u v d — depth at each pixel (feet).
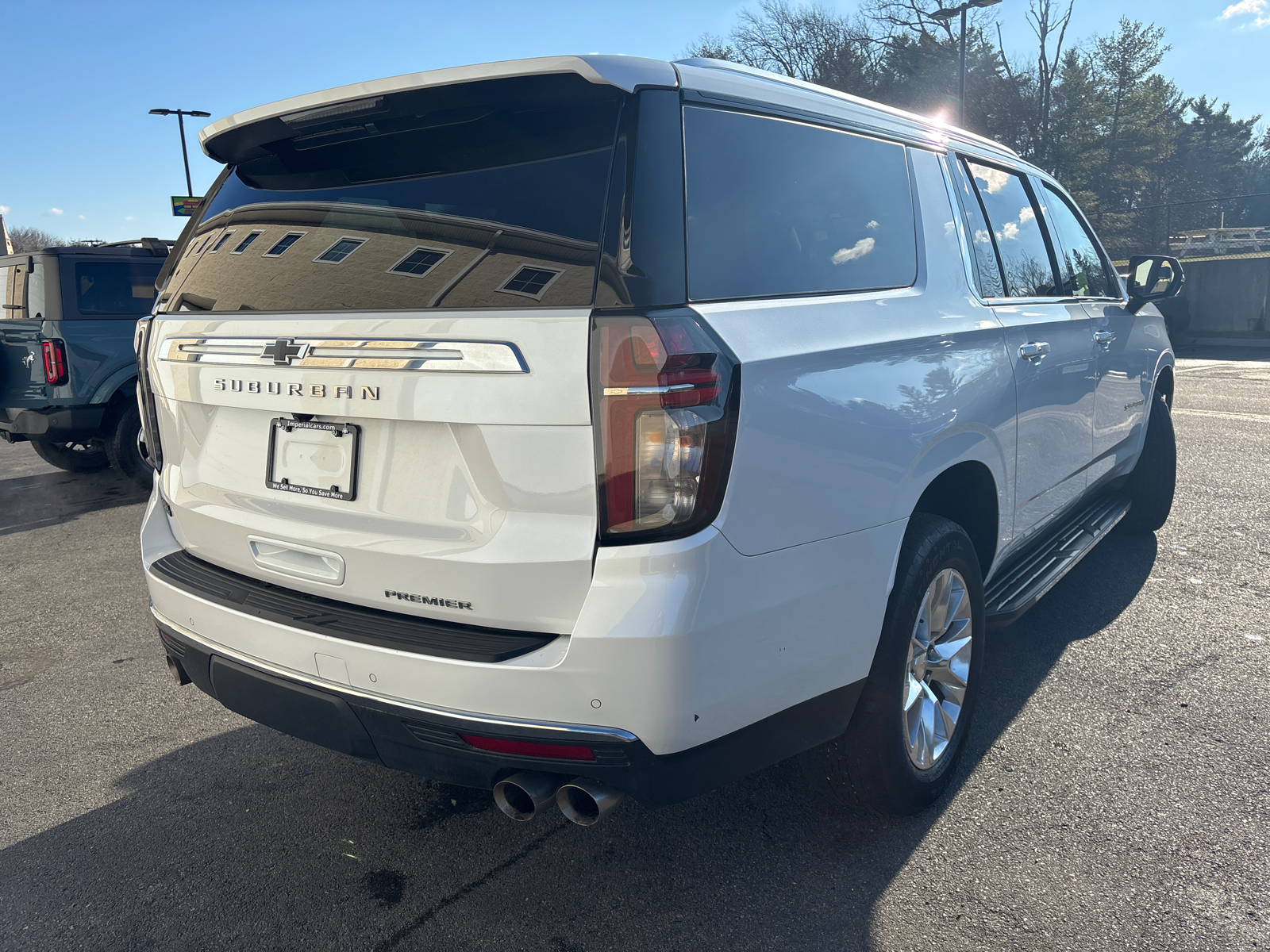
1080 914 7.17
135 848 8.52
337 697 6.72
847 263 7.82
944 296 8.93
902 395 7.58
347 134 7.54
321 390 6.82
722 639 6.09
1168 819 8.38
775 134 7.36
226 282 7.85
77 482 27.20
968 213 10.01
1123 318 13.87
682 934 7.13
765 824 8.52
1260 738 9.76
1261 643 12.21
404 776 9.73
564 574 5.93
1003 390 9.29
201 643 7.71
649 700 5.89
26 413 24.77
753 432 6.14
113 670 12.89
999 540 9.95
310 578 7.27
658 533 5.82
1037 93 135.33
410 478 6.55
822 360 6.84
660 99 6.37
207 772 9.92
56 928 7.42
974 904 7.34
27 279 25.26
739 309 6.41
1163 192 195.21
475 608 6.28
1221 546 16.53
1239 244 103.60
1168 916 7.11
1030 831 8.27
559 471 5.90
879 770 7.92
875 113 9.00
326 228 7.31
